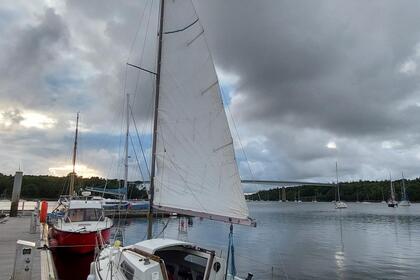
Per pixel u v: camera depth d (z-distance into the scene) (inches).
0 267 531.2
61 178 4087.1
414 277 858.8
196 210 372.2
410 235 1744.6
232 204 345.7
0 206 2613.2
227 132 360.2
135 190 2015.3
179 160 394.9
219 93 371.6
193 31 400.8
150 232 410.0
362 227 2193.7
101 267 386.3
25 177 4042.8
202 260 331.6
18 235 885.8
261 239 1454.2
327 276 859.4
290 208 5787.4
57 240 781.9
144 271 273.1
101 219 885.2
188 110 396.5
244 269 882.1
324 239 1563.7
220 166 362.3
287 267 928.9
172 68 414.0
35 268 524.4
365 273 896.3
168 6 425.4
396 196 6939.0
